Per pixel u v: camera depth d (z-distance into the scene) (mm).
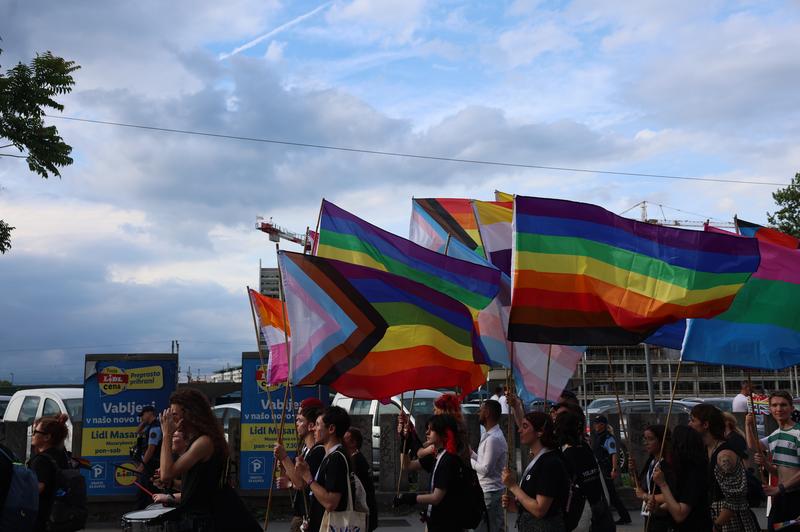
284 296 8703
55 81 17125
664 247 8852
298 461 7211
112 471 14797
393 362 9227
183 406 6207
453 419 7816
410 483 16203
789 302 9438
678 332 11023
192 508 6133
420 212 14547
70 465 9391
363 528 7105
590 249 8875
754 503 7863
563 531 6848
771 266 9555
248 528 6273
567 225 8898
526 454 16109
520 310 8703
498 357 11586
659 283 8734
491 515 9453
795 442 8422
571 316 8750
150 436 13680
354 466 7695
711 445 7883
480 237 13508
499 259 13195
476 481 7844
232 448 15195
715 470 7609
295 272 8789
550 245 8828
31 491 6422
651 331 8758
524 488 6945
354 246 10398
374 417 18984
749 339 9297
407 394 19438
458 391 12820
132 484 14781
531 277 8734
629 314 8703
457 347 9625
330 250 10344
